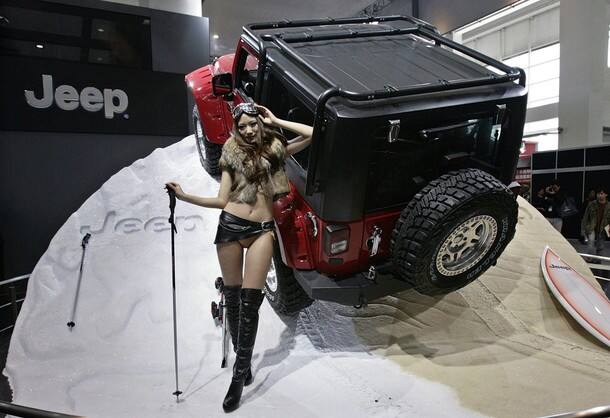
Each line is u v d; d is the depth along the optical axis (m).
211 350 2.92
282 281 2.83
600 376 2.52
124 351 2.97
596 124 10.07
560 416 1.46
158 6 7.08
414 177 2.46
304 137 2.42
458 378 2.53
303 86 2.37
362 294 2.46
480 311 3.25
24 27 5.02
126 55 5.62
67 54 5.28
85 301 3.54
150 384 2.55
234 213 2.33
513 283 3.53
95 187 5.49
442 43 3.10
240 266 2.45
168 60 5.90
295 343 2.93
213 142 4.26
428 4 12.57
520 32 15.03
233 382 2.26
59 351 3.01
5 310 4.66
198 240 4.12
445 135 2.45
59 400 2.42
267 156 2.31
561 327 3.17
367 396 2.35
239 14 11.46
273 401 2.31
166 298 3.47
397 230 2.34
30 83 5.01
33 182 5.14
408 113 2.19
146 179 5.07
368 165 2.23
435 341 2.94
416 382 2.49
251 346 2.32
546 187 8.96
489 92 2.42
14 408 1.53
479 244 2.50
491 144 2.62
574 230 8.30
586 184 8.34
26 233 5.13
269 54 2.76
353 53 2.85
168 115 5.85
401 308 3.26
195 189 4.74
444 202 2.18
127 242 4.20
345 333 3.02
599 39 9.89
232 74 3.52
